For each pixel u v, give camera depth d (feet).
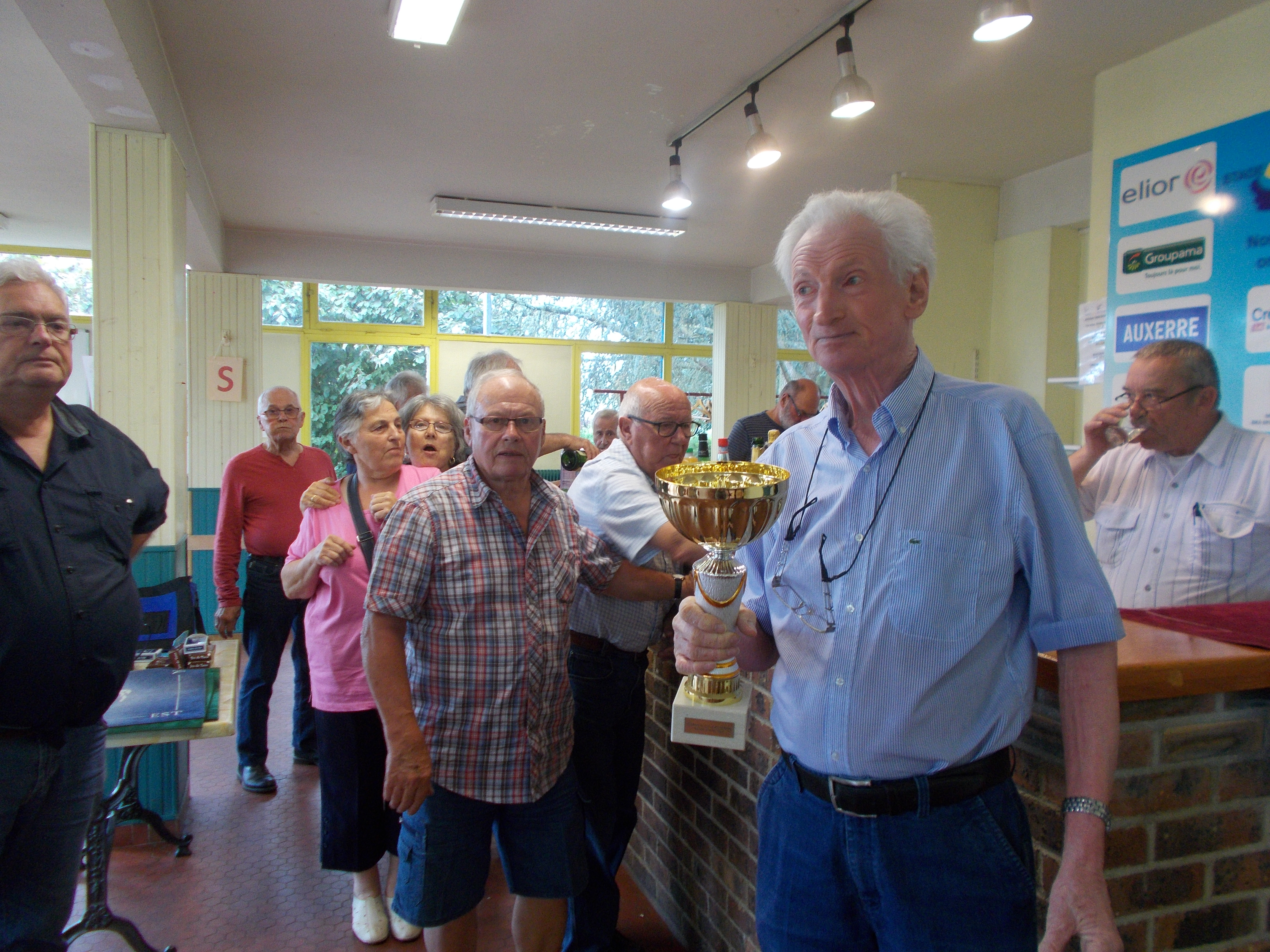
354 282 20.94
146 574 9.50
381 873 8.09
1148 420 6.37
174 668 6.70
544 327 24.94
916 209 3.16
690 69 11.15
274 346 22.20
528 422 4.92
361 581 6.62
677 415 5.95
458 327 24.04
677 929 6.84
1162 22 9.62
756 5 9.41
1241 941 3.75
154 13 9.53
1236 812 3.68
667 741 7.10
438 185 16.52
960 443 3.06
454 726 4.87
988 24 8.36
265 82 11.53
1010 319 16.15
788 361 26.89
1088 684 2.89
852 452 3.28
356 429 6.88
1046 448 2.97
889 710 3.01
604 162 15.10
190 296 19.31
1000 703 3.02
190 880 7.83
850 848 3.07
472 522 4.95
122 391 9.64
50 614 4.60
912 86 11.66
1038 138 13.87
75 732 4.92
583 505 6.15
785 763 3.44
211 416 19.30
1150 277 10.03
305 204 17.78
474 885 5.06
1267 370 8.58
